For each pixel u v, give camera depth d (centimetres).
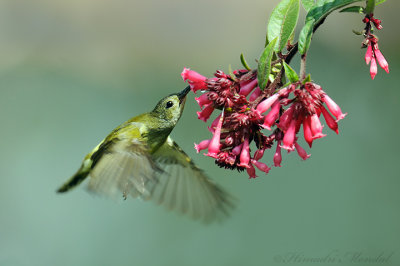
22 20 1625
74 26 1645
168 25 1694
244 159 531
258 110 514
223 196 668
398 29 1468
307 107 500
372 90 1384
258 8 1733
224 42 1683
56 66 1548
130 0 1698
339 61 1443
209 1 1728
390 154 1286
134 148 657
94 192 602
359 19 1491
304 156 532
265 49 508
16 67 1519
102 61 1595
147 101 1507
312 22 527
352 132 1336
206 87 555
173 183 683
